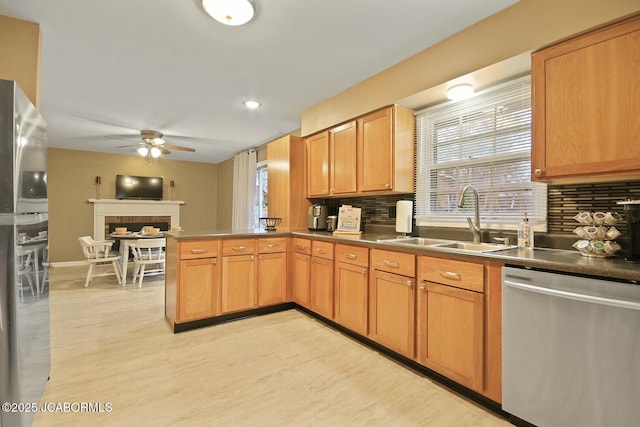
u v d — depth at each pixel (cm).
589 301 128
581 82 159
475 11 197
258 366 213
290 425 155
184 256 272
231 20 199
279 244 329
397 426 156
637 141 142
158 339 256
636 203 144
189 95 336
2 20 199
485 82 225
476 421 160
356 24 211
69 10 196
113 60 260
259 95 336
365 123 298
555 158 167
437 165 272
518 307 153
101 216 642
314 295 303
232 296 298
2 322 133
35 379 160
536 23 179
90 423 154
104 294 391
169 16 203
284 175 381
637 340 120
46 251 181
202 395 179
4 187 134
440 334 192
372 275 241
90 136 512
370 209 339
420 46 239
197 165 763
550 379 142
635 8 144
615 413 125
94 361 218
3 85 134
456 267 183
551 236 196
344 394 182
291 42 233
